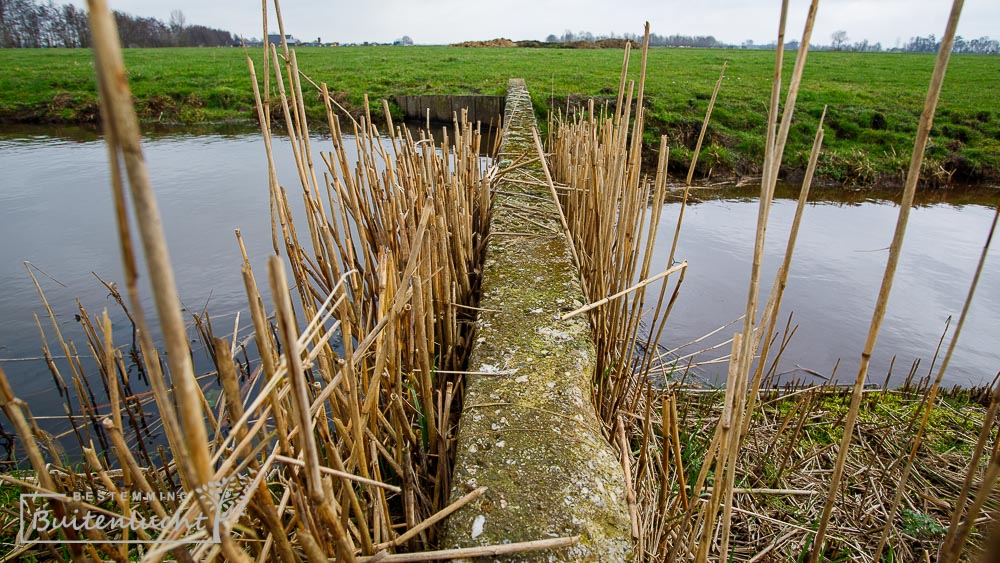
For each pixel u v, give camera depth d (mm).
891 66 20562
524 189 3801
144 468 2258
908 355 3900
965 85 15250
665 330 4145
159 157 9039
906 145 10062
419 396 1865
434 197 2125
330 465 1124
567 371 1805
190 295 4254
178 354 450
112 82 350
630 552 1208
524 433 1523
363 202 2219
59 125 12352
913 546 2078
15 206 6270
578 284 2459
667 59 20984
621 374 2223
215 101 13602
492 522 1241
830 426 2857
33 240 5266
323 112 12750
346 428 1377
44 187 7055
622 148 2133
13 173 7785
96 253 4977
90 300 4105
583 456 1447
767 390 3084
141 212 387
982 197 8617
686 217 7133
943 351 3961
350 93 13453
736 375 1024
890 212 7688
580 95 11141
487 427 1555
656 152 9383
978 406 3090
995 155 9617
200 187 7152
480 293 2408
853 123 10727
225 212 6141
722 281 5078
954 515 1036
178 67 18109
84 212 6074
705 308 4520
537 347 1943
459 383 1971
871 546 2055
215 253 5020
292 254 1714
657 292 4859
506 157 4562
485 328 2084
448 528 1237
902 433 2791
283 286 623
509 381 1757
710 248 5973
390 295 1454
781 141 884
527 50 29328
